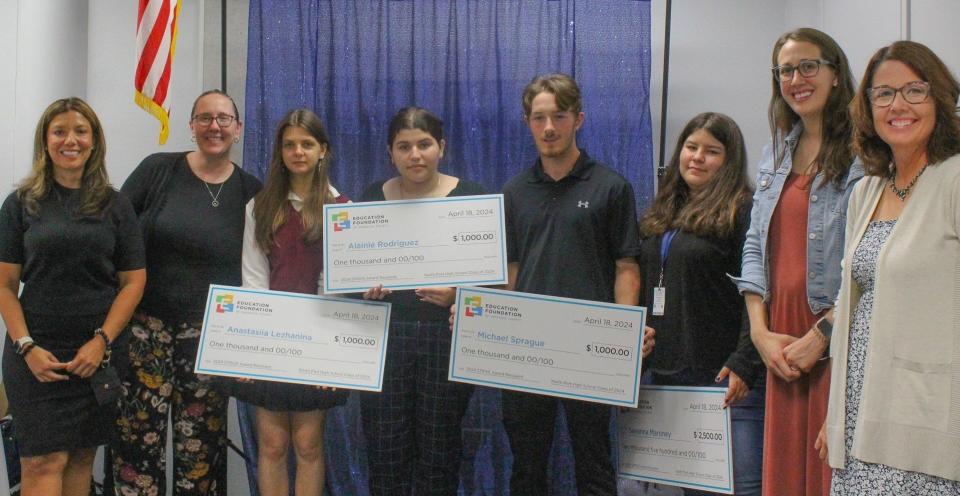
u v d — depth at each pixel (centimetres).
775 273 218
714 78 336
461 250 252
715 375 238
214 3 329
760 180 225
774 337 214
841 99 210
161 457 267
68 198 245
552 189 253
